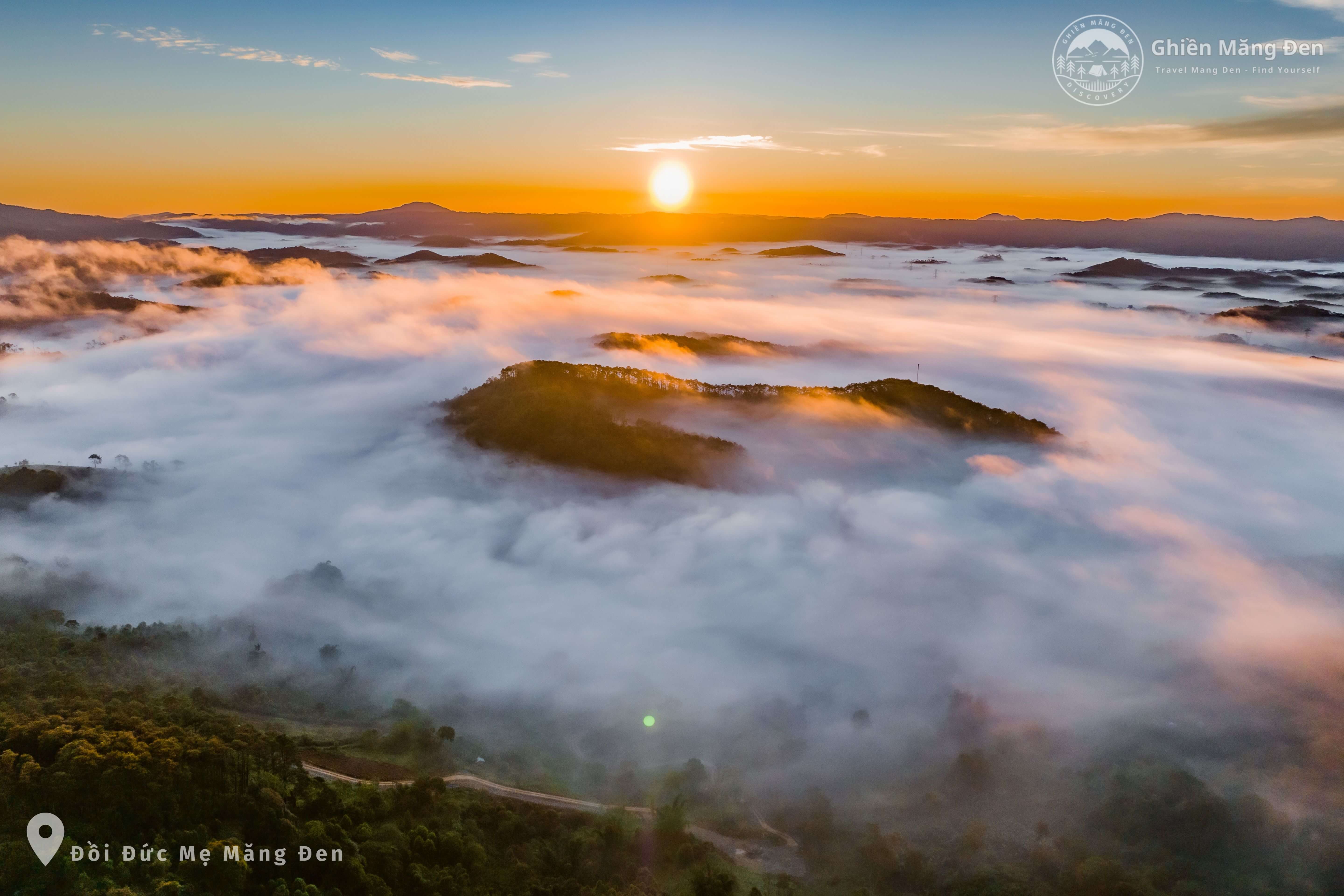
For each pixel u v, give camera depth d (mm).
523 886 84688
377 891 77000
